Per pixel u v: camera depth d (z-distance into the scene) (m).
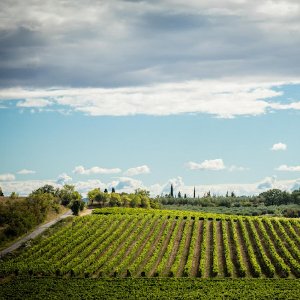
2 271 61.06
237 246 70.94
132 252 68.50
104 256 66.88
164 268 63.91
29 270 61.59
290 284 57.28
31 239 75.44
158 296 52.56
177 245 73.88
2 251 70.94
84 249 72.06
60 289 55.44
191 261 65.62
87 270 61.25
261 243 75.25
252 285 56.88
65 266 62.44
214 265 63.38
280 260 64.69
